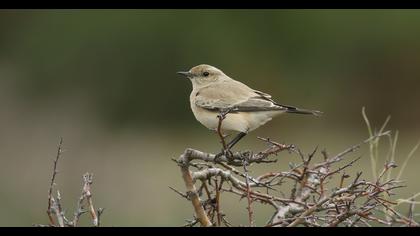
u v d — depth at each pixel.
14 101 21.81
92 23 23.81
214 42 24.11
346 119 23.66
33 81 23.17
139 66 23.62
